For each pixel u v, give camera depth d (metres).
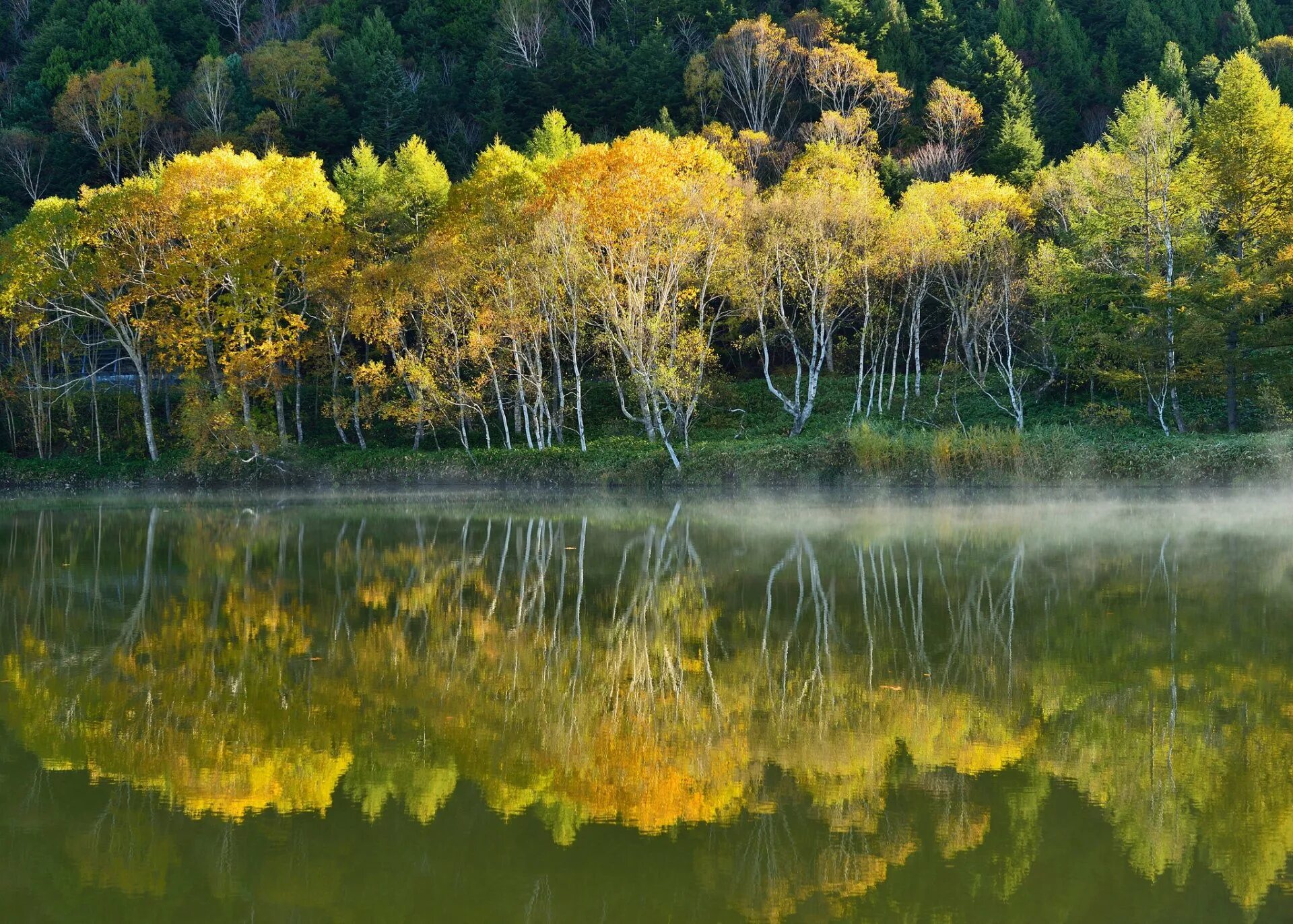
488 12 90.75
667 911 6.85
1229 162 42.25
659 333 42.50
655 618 16.50
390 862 7.58
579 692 12.25
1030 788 9.02
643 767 9.62
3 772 9.53
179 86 82.88
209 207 45.78
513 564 22.38
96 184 74.94
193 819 8.47
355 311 46.34
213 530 30.22
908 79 73.50
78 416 54.41
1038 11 80.25
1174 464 36.81
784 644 14.58
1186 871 7.35
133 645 14.80
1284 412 40.19
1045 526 28.41
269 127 73.12
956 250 47.03
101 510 37.50
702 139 52.09
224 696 12.14
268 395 52.16
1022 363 53.16
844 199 47.38
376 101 73.81
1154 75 72.44
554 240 42.38
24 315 48.66
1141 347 41.28
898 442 39.84
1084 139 70.12
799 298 49.56
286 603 18.00
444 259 44.31
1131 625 15.48
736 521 30.77
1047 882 7.18
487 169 50.19
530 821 8.36
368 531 29.55
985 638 14.77
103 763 9.80
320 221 48.47
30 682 12.75
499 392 47.72
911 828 8.15
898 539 25.88
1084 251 45.59
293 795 8.96
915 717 11.06
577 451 44.53
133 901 7.04
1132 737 10.31
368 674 13.11
